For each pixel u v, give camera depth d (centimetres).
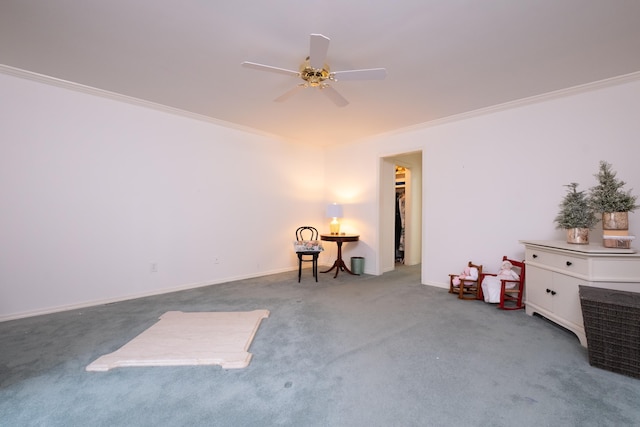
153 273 327
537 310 249
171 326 228
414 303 295
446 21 178
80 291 281
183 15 175
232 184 398
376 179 442
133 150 314
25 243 255
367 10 169
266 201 437
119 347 193
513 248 309
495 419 126
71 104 277
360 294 328
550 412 131
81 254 282
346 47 206
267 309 275
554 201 284
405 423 124
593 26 181
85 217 285
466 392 146
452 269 354
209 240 374
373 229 445
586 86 262
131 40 201
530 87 271
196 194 363
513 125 309
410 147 399
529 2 161
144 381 155
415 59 222
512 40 197
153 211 328
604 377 159
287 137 458
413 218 531
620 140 251
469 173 341
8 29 189
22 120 254
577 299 205
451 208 355
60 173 272
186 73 250
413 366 171
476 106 318
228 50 213
